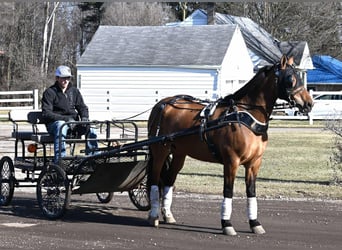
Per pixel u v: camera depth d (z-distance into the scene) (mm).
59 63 64938
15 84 55125
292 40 56656
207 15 47500
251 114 9289
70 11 68500
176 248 8555
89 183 10461
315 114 34719
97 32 42000
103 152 10602
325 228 9891
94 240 9016
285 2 56938
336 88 53812
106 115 12625
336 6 57500
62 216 10383
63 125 10539
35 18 59469
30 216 10844
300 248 8578
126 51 40000
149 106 38781
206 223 10289
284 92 9164
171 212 11164
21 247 8570
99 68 39344
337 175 15008
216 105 9633
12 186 11523
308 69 49688
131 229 9805
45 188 10695
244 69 41688
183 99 10305
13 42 58125
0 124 30000
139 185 11172
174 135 9812
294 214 11016
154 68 38812
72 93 11305
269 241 8984
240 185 13984
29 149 11000
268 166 17125
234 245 8734
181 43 40125
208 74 38188
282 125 31516
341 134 15359
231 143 9203
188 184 14117
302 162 17922
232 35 39906
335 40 58312
